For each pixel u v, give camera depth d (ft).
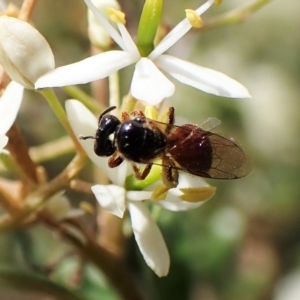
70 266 0.25
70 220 0.21
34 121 0.32
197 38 0.36
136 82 0.18
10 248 0.30
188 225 0.26
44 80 0.18
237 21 0.23
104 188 0.19
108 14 0.19
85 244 0.21
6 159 0.19
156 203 0.20
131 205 0.19
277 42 0.44
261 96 0.43
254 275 0.35
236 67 0.43
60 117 0.19
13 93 0.19
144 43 0.19
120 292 0.22
